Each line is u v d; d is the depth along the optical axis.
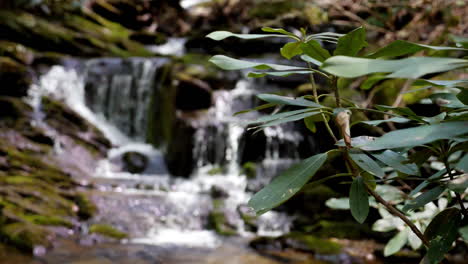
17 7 8.06
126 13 10.22
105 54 8.01
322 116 0.85
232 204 3.97
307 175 0.68
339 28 7.13
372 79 0.80
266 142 5.22
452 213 0.76
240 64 0.72
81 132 5.66
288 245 3.04
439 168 2.06
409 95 3.25
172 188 4.49
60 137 5.26
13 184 3.56
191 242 3.16
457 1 4.73
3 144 4.42
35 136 4.96
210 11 10.14
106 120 6.76
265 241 3.10
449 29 4.28
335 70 0.45
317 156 0.71
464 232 0.58
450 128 0.50
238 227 3.52
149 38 9.27
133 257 2.73
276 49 7.99
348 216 3.51
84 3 9.88
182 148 5.36
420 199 0.74
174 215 3.67
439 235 0.74
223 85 6.26
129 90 6.73
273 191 0.69
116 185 4.33
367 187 0.75
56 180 4.05
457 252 2.61
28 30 7.27
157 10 10.64
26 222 2.97
